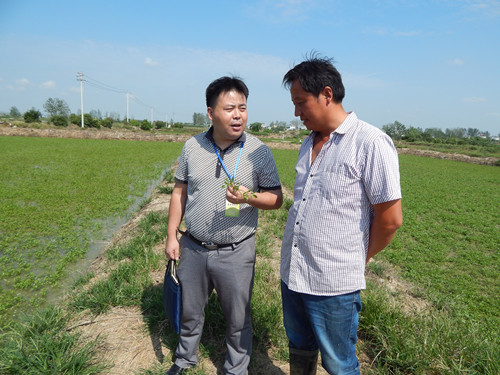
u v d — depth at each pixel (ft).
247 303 9.09
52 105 292.20
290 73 7.19
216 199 8.61
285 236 8.17
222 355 10.80
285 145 145.48
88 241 24.38
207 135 8.96
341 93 7.05
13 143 102.99
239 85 8.17
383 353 11.13
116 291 13.99
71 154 79.92
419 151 148.05
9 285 17.60
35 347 10.13
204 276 8.97
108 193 40.24
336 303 7.22
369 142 6.62
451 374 9.59
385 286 17.83
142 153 89.61
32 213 30.55
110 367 10.02
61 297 16.20
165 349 10.94
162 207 30.48
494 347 11.16
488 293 19.21
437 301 16.60
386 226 6.83
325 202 7.06
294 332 8.47
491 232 32.09
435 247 26.35
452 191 56.44
